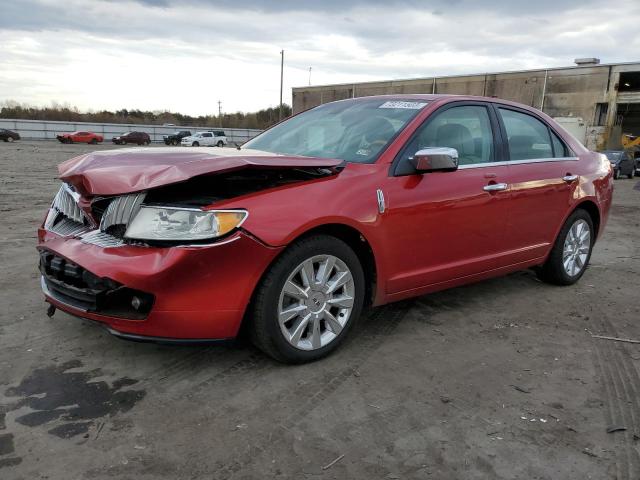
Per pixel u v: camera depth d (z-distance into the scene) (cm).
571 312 425
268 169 284
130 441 234
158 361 310
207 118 9069
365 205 317
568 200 466
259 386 286
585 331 386
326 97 5547
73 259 277
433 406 273
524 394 289
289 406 267
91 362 306
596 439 249
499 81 4266
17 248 567
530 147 446
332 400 275
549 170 448
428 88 4700
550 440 247
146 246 268
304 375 300
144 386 282
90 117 7719
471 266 390
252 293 284
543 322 401
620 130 3941
